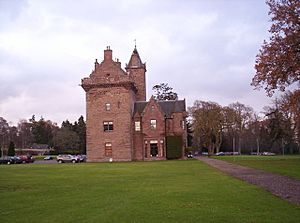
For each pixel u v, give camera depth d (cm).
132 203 1481
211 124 9662
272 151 11881
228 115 10038
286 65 3316
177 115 6969
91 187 2117
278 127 8281
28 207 1446
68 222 1158
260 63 3469
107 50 6988
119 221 1152
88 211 1330
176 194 1731
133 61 7925
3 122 14988
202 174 3020
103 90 6938
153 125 6944
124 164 5288
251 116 11200
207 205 1406
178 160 6456
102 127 6894
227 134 11231
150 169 3853
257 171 3219
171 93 10531
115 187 2098
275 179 2427
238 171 3278
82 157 7619
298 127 7962
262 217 1171
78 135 12812
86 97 6988
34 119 16875
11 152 9950
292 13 3325
